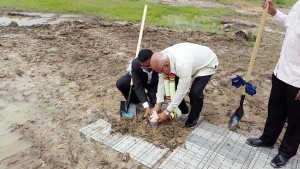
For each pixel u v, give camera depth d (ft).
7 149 13.75
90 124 15.31
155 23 37.01
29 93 18.40
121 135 14.44
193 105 14.58
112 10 42.86
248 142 14.32
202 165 12.78
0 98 17.75
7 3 43.91
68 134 14.78
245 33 32.60
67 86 19.36
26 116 16.19
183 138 14.39
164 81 13.74
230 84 21.08
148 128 14.56
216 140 14.39
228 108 17.74
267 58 27.12
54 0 47.80
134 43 28.07
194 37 31.55
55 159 13.19
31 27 31.71
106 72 21.59
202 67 13.96
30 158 13.25
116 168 12.67
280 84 12.39
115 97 18.21
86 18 37.78
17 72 20.81
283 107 13.00
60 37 28.58
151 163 12.81
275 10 12.87
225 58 26.25
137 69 14.33
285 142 12.83
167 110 13.91
